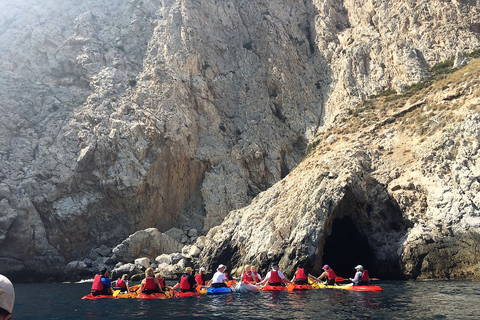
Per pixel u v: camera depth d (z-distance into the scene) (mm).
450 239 27047
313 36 55688
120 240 44250
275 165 48375
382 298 17719
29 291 28797
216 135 50688
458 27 43875
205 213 46188
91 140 45969
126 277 23062
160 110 48094
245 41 57906
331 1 55875
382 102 42875
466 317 12484
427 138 33656
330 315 13500
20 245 42062
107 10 59656
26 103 50688
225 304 17078
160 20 56562
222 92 53906
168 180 46500
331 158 35188
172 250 41531
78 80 53719
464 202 27453
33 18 56750
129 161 45062
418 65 43312
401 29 47094
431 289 20609
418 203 29969
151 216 45375
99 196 44875
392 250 29469
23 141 47406
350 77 48125
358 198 31344
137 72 53438
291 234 30078
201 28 56125
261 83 53781
